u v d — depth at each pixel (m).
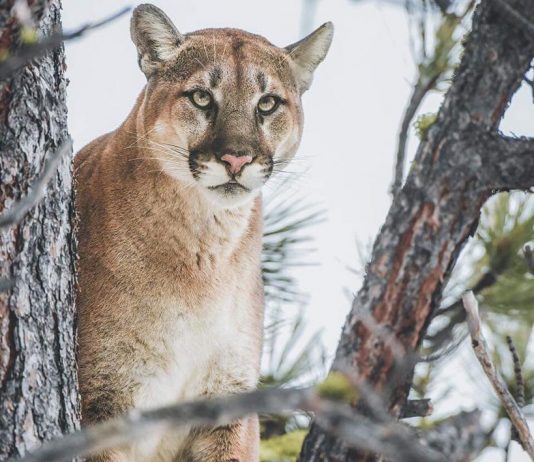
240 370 9.69
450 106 7.23
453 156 7.14
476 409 7.18
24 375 6.80
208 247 9.60
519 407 7.38
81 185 9.95
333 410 4.57
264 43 10.68
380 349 7.08
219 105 10.00
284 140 10.43
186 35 10.46
